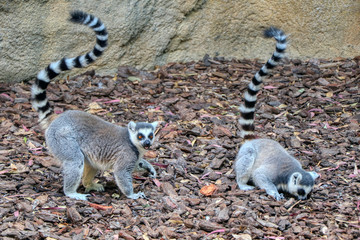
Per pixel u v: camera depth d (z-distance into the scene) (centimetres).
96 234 598
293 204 695
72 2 1178
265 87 1190
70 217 625
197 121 1005
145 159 838
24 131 924
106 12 1210
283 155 764
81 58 750
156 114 1032
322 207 682
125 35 1237
